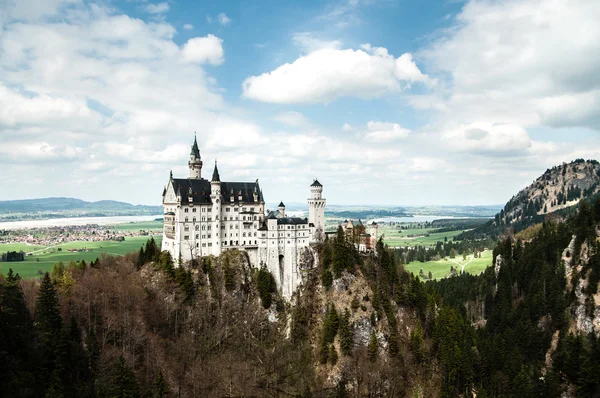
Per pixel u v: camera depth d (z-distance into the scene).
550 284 193.50
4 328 110.69
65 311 144.75
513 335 181.25
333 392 150.00
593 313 173.25
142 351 143.50
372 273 197.12
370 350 166.88
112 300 159.12
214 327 176.50
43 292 126.44
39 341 120.44
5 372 100.00
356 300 182.50
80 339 129.88
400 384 159.38
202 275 191.00
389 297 186.75
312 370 163.38
